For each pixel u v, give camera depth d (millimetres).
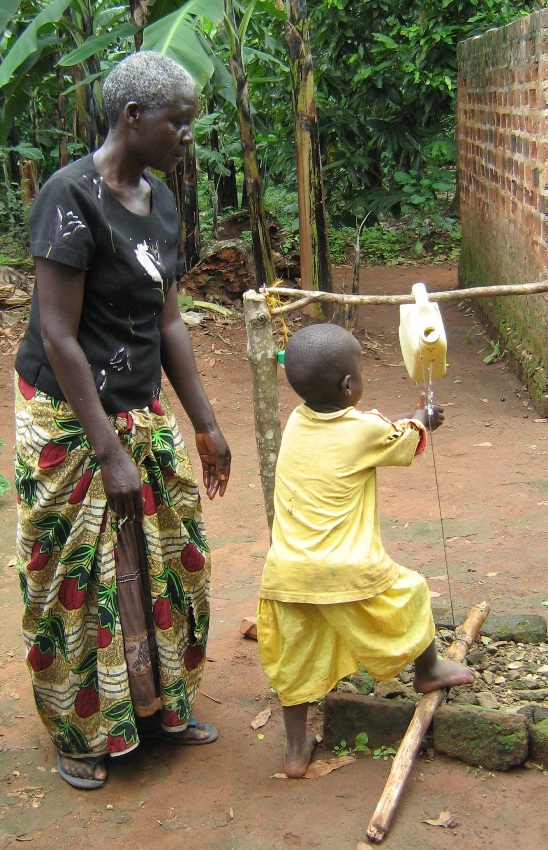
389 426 2598
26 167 11086
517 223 7113
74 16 8031
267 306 2965
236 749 2953
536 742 2732
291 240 11984
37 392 2623
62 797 2750
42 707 2795
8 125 8477
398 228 14102
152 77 2420
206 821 2605
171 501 2857
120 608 2693
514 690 3064
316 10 11297
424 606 2730
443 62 11078
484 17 10820
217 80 7750
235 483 5371
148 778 2826
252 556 4395
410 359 2664
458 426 6199
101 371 2598
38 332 2611
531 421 6238
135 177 2576
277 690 2729
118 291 2555
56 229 2408
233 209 14070
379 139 11547
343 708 2867
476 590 3885
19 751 2998
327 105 11398
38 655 2727
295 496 2654
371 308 9617
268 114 12164
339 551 2588
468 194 9703
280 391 7035
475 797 2627
